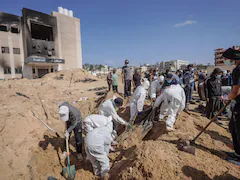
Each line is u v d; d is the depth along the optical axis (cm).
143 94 464
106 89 1555
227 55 268
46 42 3186
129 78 838
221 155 306
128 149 397
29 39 2942
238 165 274
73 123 391
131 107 499
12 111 715
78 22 3822
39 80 2461
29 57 2905
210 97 522
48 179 339
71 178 339
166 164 261
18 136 477
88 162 397
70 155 418
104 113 432
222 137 407
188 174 245
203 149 325
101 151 314
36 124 571
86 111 799
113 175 310
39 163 388
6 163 381
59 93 1363
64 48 3559
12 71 2934
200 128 448
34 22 3000
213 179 238
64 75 2803
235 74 253
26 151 424
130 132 457
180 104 429
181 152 298
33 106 824
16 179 342
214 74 507
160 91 497
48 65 3359
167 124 404
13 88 1567
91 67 8450
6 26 2831
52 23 3272
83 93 1348
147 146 313
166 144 322
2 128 494
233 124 292
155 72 859
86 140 320
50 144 458
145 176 250
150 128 451
